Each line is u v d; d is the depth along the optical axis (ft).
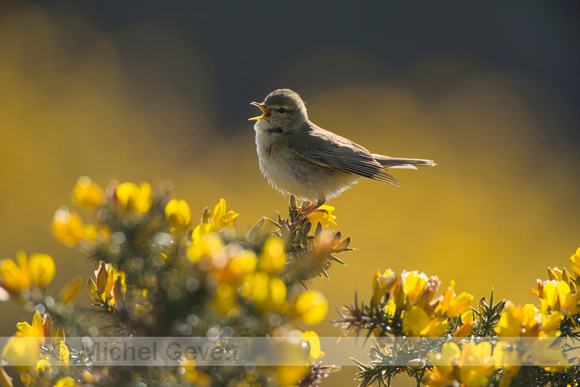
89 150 59.11
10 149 54.29
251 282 6.56
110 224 7.14
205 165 62.64
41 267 7.34
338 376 29.71
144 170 59.82
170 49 81.71
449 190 52.75
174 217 7.81
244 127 71.26
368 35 88.63
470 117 72.08
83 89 67.41
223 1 88.69
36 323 7.49
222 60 82.79
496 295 42.09
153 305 6.50
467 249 45.24
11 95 60.64
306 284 7.20
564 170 62.39
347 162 23.77
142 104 71.05
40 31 73.05
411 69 84.17
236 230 7.33
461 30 89.25
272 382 6.36
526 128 70.90
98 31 79.71
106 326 6.88
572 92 79.82
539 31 89.81
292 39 86.48
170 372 6.42
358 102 75.15
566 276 9.64
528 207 52.95
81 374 7.06
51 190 52.13
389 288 8.18
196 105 74.90
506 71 83.41
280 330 6.45
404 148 66.18
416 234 46.55
